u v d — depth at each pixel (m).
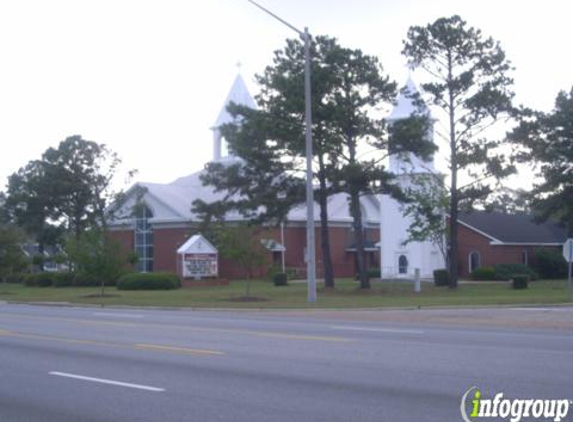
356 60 39.31
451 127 41.56
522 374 12.45
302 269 62.97
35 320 24.86
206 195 64.44
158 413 10.11
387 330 20.00
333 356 14.88
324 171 40.06
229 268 60.72
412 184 50.28
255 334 19.25
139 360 14.86
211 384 12.11
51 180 60.47
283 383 12.07
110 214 60.84
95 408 10.50
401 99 55.47
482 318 23.45
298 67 40.12
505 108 40.50
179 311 30.31
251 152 40.19
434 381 11.95
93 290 47.59
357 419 9.53
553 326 20.78
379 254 70.00
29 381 12.67
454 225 42.94
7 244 48.78
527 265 57.66
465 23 40.44
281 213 41.03
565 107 47.19
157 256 62.03
